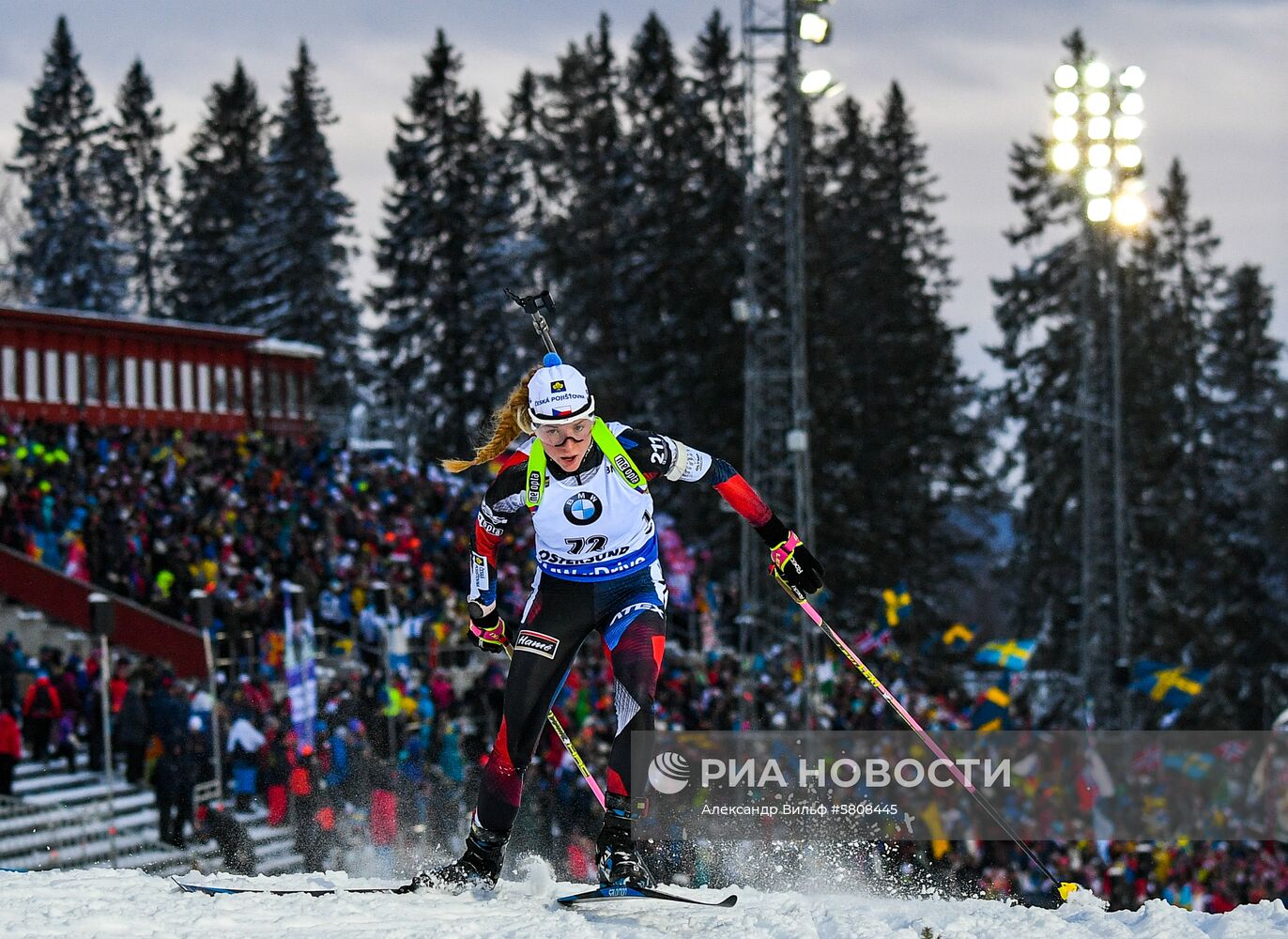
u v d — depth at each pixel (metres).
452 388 98.88
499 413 8.79
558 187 102.19
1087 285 45.44
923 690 40.22
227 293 115.88
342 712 31.98
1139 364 90.12
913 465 89.94
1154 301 111.75
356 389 101.31
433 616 42.09
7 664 30.28
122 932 7.33
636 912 8.15
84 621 39.09
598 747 30.23
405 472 54.31
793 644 40.81
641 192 91.12
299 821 28.33
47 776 29.97
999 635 105.94
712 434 78.19
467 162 100.69
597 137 90.44
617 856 8.23
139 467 46.81
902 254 97.62
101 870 9.66
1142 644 75.19
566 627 8.62
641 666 8.41
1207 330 114.69
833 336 80.56
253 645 38.53
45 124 116.50
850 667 40.62
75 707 31.47
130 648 38.44
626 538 8.54
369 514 48.97
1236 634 90.25
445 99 101.50
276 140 102.50
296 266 100.88
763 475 41.78
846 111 104.69
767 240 75.12
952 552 92.88
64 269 109.56
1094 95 38.72
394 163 101.62
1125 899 28.08
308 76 101.81
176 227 123.75
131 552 40.06
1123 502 43.16
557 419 8.15
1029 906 8.37
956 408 97.69
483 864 8.86
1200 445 106.06
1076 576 85.12
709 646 44.62
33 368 66.06
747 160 40.72
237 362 74.44
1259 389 111.25
